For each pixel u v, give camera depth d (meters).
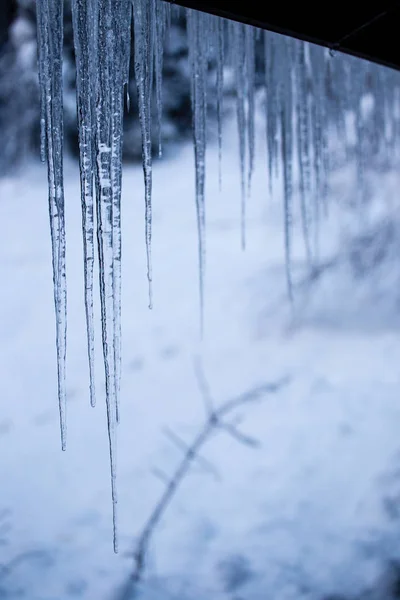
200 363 6.30
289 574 3.53
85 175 1.30
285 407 5.42
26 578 3.50
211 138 8.22
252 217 8.44
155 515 3.76
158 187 9.52
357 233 7.07
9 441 5.09
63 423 1.42
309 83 2.86
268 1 1.16
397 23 1.28
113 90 1.34
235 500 4.20
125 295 7.65
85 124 1.29
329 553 3.67
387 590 3.34
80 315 7.06
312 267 7.14
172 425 5.22
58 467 4.69
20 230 9.28
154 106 8.16
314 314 6.99
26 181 10.36
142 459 4.75
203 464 4.62
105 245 1.35
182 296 7.51
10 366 6.45
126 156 9.13
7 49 9.66
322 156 3.24
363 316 6.89
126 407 5.58
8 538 3.84
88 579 3.49
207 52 2.09
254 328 6.84
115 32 1.32
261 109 5.31
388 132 4.61
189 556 3.69
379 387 5.63
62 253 1.43
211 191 8.77
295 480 4.41
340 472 4.48
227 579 3.50
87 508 4.17
